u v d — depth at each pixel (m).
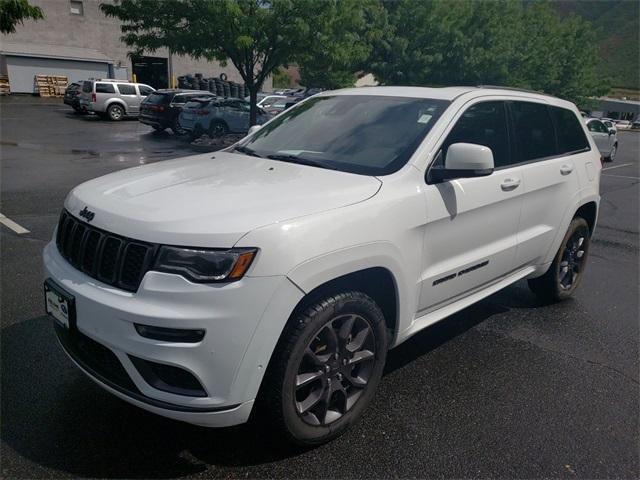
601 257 7.00
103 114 25.95
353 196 2.90
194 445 2.86
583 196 4.83
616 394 3.56
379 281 3.10
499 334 4.42
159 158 14.54
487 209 3.69
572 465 2.84
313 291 2.71
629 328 4.66
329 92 4.42
